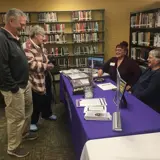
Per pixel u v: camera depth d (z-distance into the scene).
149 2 6.04
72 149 2.48
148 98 2.25
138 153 1.19
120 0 5.92
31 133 2.87
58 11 5.66
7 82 1.97
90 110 1.77
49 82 3.17
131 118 1.65
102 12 5.88
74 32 5.69
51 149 2.49
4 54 1.89
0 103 4.11
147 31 4.68
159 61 2.28
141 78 2.55
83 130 1.50
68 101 2.63
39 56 2.70
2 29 1.96
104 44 6.01
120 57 3.14
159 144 1.28
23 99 2.17
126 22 6.07
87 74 3.13
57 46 5.94
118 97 1.69
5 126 3.12
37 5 5.68
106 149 1.23
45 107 3.20
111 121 1.60
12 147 2.28
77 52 5.87
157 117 1.67
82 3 5.84
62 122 3.25
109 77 3.16
